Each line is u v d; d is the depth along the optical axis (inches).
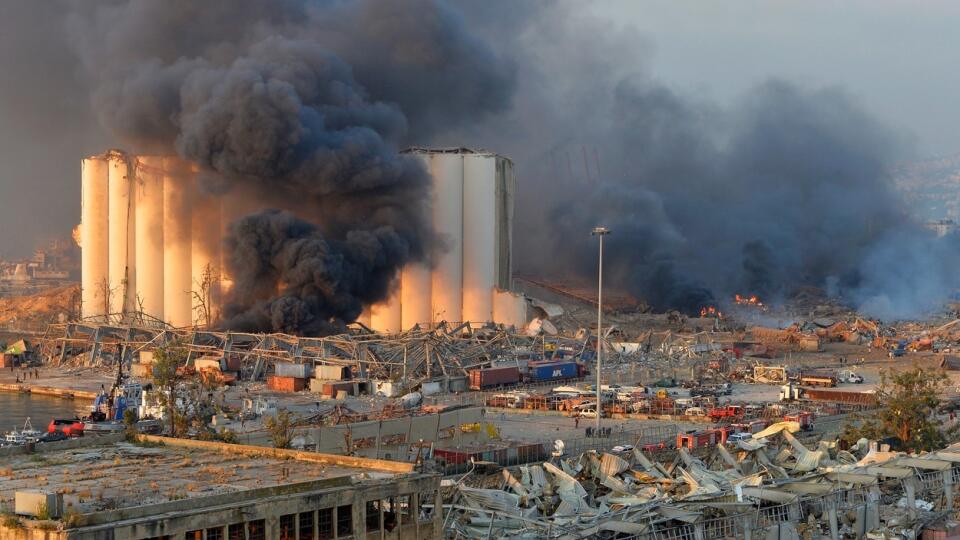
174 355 4872.0
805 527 2854.3
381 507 2073.1
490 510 2780.5
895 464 3230.8
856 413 5201.8
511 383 6988.2
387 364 6879.9
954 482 3230.8
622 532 2645.2
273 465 2338.8
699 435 4478.3
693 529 2711.6
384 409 5428.2
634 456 3467.0
